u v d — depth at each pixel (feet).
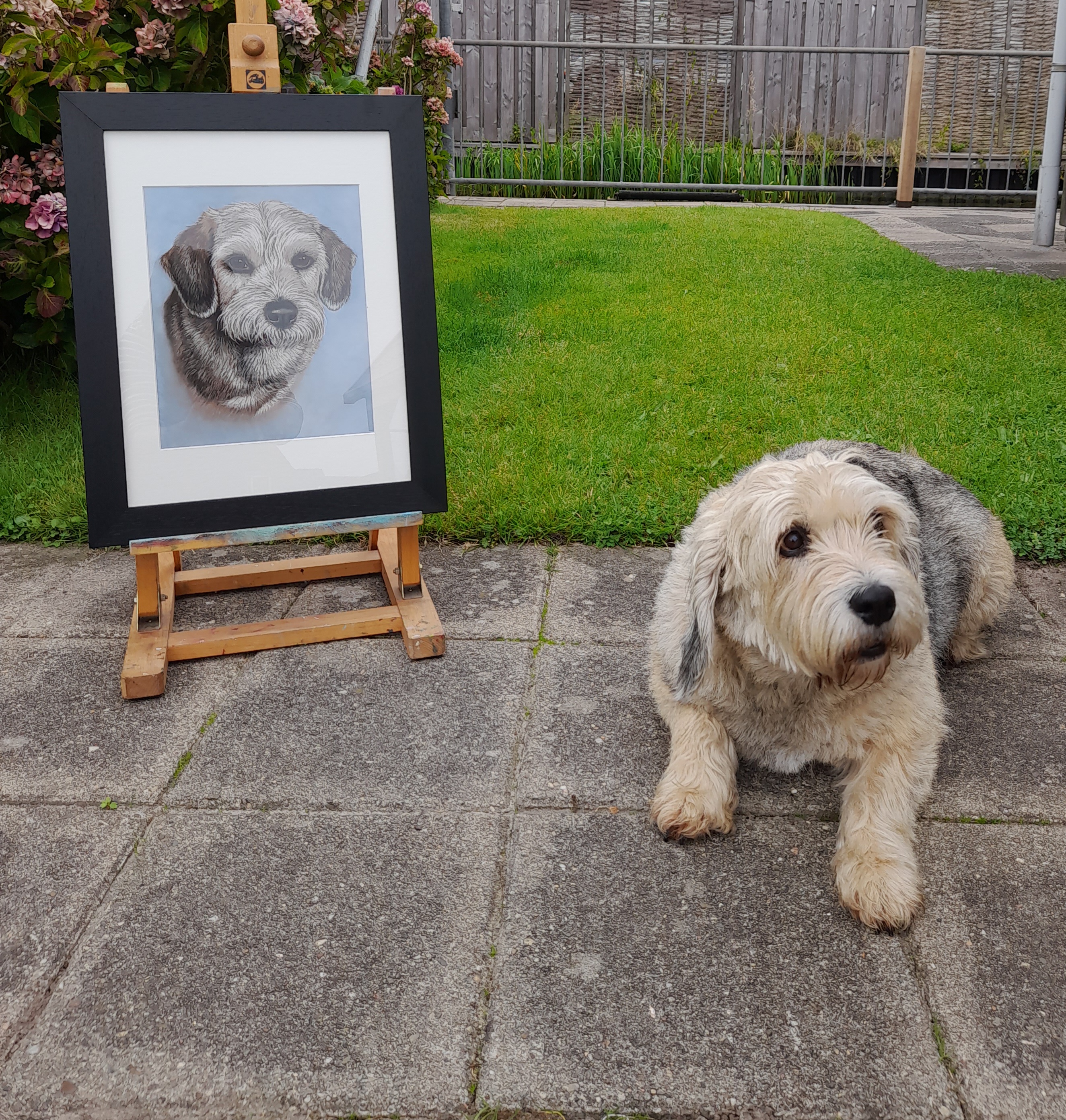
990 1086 6.11
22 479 15.08
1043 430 15.99
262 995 6.79
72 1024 6.57
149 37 16.53
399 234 10.68
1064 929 7.32
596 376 18.28
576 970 6.98
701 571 8.12
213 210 10.11
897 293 23.11
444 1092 6.10
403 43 34.50
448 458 15.51
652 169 43.88
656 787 8.93
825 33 46.21
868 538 7.67
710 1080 6.15
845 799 8.44
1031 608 12.16
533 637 11.48
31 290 16.56
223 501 10.43
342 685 10.52
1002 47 46.16
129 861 8.01
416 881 7.81
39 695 10.27
